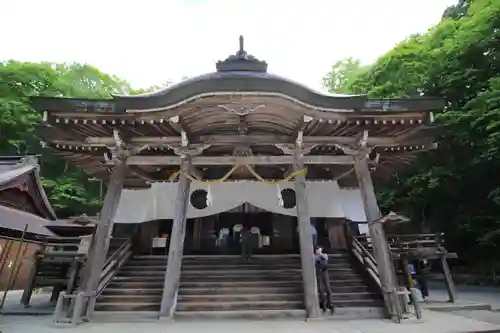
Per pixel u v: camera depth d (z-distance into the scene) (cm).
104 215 963
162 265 1177
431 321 840
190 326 786
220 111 974
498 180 1866
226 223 1606
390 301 877
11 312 1034
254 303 923
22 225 1658
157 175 1427
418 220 2292
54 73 3275
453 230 2117
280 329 745
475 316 972
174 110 930
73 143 1062
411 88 2258
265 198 1311
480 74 2006
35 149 2727
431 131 1061
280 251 1483
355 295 984
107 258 1187
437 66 2167
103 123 964
